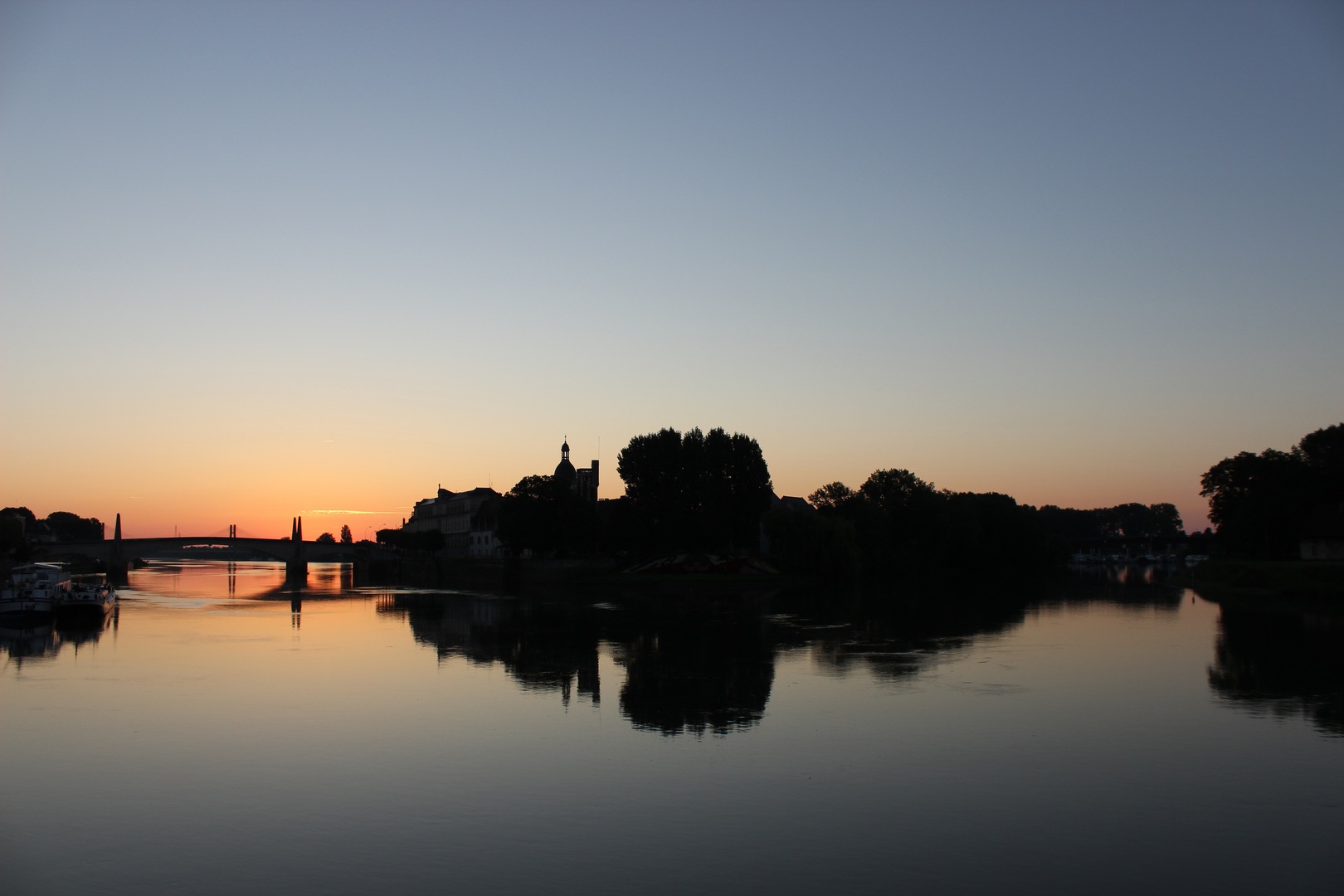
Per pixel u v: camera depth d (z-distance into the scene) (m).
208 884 27.44
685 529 170.62
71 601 95.81
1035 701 50.94
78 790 35.88
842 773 37.38
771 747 41.47
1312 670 60.94
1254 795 34.38
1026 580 185.75
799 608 113.19
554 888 26.98
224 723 46.47
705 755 40.19
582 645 77.06
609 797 34.59
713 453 174.75
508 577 185.38
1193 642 75.62
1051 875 27.58
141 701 52.16
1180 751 40.34
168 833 31.38
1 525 182.88
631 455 177.12
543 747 41.72
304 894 26.69
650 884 27.17
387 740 43.03
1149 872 27.77
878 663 65.12
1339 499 154.75
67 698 53.16
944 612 106.38
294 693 54.66
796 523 168.38
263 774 37.75
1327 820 31.83
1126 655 68.50
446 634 85.81
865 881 27.25
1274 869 27.95
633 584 160.62
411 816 32.75
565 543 182.12
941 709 49.09
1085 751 40.44
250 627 93.00
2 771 38.38
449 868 28.39
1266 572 132.50
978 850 29.45
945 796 34.44
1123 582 174.50
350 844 30.31
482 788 35.75
